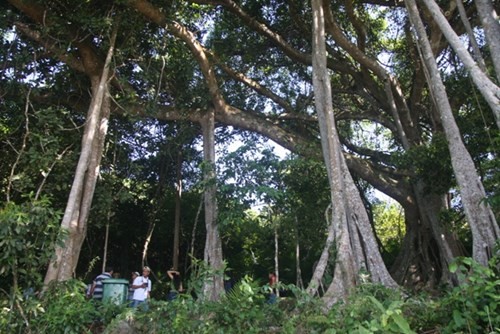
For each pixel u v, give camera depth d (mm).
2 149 12789
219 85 16031
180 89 14562
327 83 11484
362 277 9000
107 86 12297
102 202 13562
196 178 18844
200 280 7234
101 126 12234
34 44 12617
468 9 13867
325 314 6516
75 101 13891
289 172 13703
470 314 4973
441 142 12398
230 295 6746
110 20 12016
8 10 12039
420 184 13922
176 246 17172
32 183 11672
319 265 9531
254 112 15906
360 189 17156
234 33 16219
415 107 15422
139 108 13984
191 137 16109
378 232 24891
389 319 4609
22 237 6844
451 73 14391
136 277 11242
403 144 13656
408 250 14672
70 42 12164
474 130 12656
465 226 15508
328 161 10875
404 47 16812
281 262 19656
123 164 15312
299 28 15680
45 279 9219
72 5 12438
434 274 13852
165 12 13133
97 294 10695
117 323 6988
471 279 5137
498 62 8945
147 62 14062
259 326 6402
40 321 6848
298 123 16234
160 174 18172
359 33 14742
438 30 13539
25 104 12602
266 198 12734
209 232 12188
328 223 11828
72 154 12508
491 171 11875
